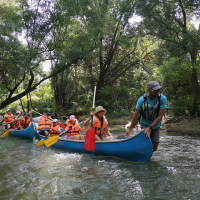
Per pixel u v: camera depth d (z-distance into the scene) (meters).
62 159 4.20
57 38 12.56
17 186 2.83
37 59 10.95
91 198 2.48
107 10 14.23
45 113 6.87
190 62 9.34
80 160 4.12
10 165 3.77
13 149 5.30
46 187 2.79
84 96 23.08
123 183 2.91
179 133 7.96
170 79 11.81
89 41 12.51
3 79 12.80
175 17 8.95
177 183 2.89
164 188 2.74
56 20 11.88
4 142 6.46
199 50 8.70
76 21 13.51
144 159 3.86
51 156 4.47
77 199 2.46
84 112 18.47
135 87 16.22
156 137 3.79
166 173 3.30
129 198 2.47
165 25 8.98
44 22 11.80
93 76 18.98
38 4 11.47
